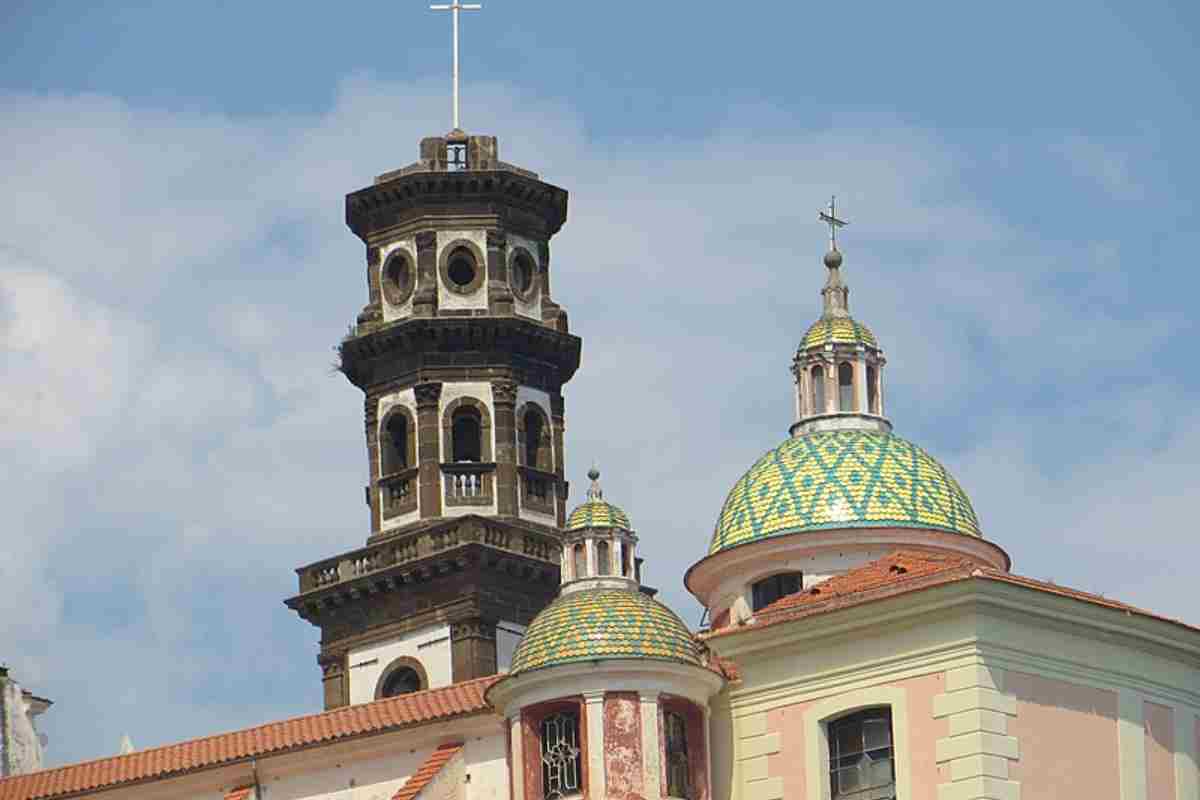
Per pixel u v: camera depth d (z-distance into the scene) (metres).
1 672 123.50
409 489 134.75
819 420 112.88
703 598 112.00
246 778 107.75
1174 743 101.81
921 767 97.75
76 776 111.62
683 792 100.31
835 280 115.31
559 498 136.25
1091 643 100.19
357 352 136.50
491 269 136.62
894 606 98.56
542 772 100.44
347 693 134.38
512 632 132.50
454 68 140.50
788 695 100.62
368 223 138.38
